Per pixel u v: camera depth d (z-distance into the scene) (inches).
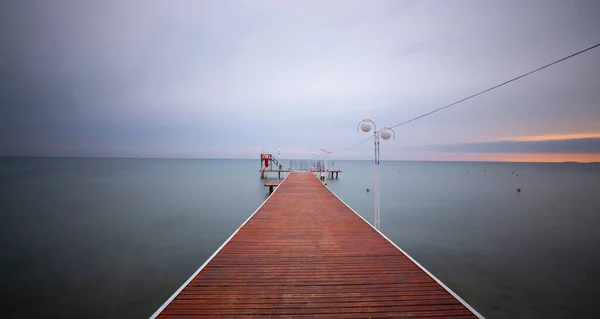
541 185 1043.9
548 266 280.8
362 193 780.6
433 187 943.0
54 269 270.2
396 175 1545.3
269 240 190.7
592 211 548.1
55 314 197.9
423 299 113.0
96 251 317.1
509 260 295.4
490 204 616.7
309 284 125.3
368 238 196.2
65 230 401.1
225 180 1135.6
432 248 330.6
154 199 658.2
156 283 243.4
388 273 137.6
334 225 231.9
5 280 247.6
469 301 217.8
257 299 112.3
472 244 345.4
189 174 1478.8
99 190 806.5
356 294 116.6
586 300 218.5
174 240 357.4
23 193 736.3
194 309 104.6
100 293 226.2
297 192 434.6
